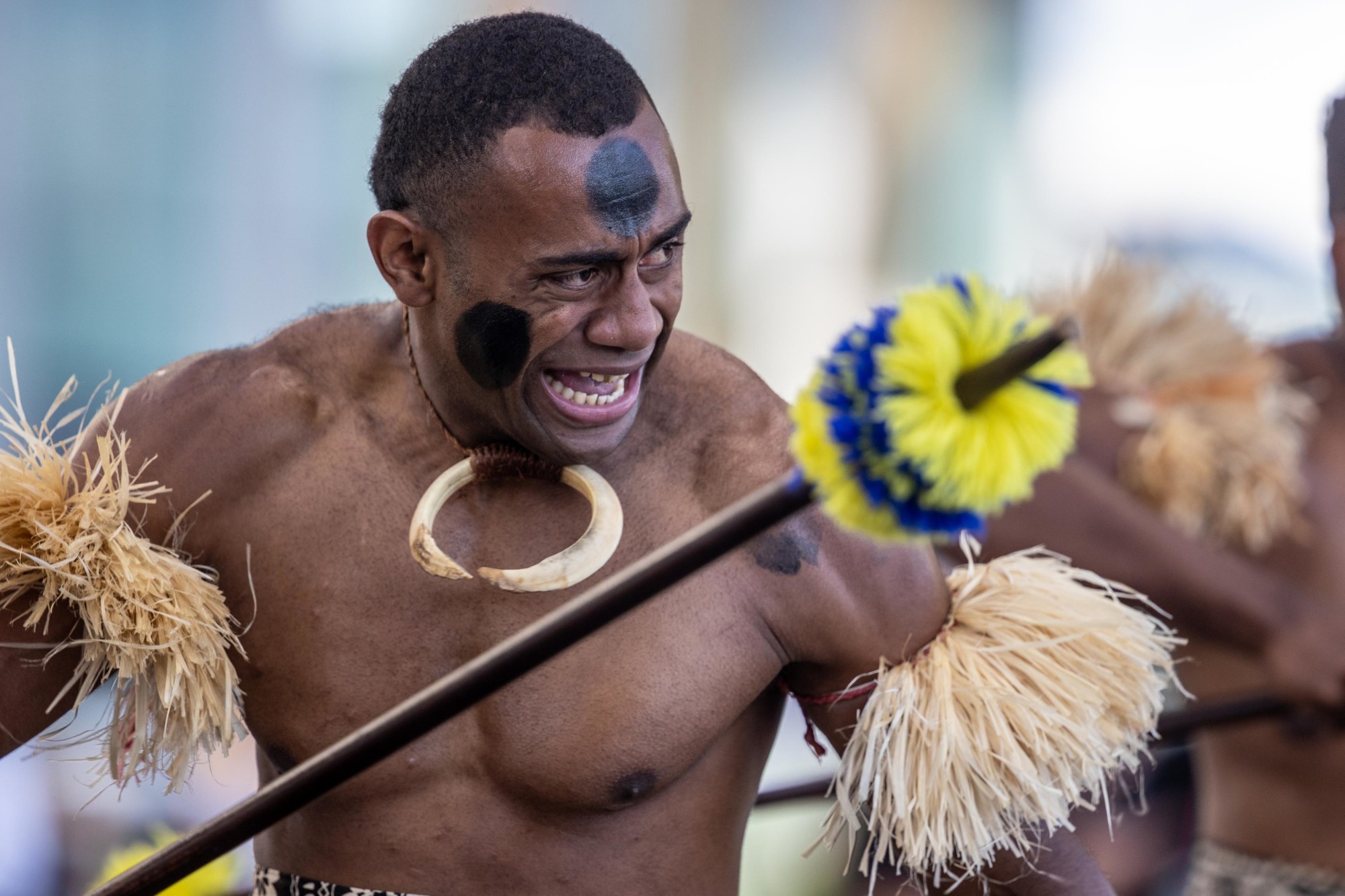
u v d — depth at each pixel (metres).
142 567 6.59
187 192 25.56
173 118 25.28
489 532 6.83
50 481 6.75
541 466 6.80
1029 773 6.66
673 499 6.81
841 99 29.38
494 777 6.69
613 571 6.69
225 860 9.76
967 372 4.32
